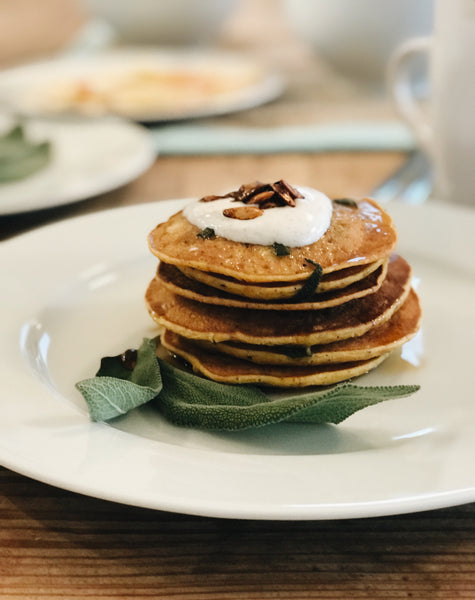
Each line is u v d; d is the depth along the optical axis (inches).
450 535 10.2
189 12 35.9
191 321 12.7
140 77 29.6
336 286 12.3
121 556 9.9
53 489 10.9
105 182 19.2
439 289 15.4
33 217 19.3
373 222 13.3
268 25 44.3
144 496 9.5
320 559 9.9
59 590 9.5
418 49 20.0
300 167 21.8
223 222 12.6
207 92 27.6
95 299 15.2
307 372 12.6
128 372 12.7
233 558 9.9
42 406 11.3
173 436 11.5
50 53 39.3
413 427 11.8
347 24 27.8
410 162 22.2
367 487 9.7
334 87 31.0
